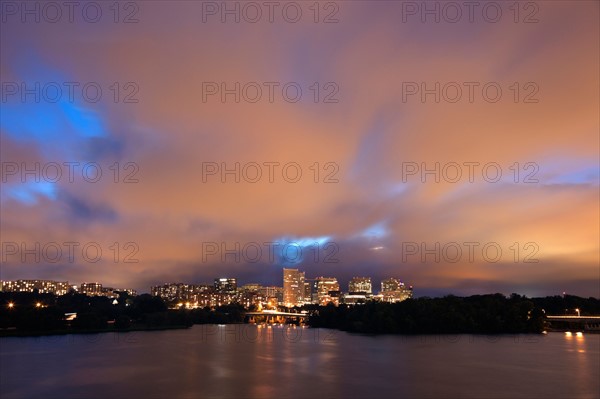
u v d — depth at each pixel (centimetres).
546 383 17638
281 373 19675
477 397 15788
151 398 15700
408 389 16750
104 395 16075
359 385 17400
